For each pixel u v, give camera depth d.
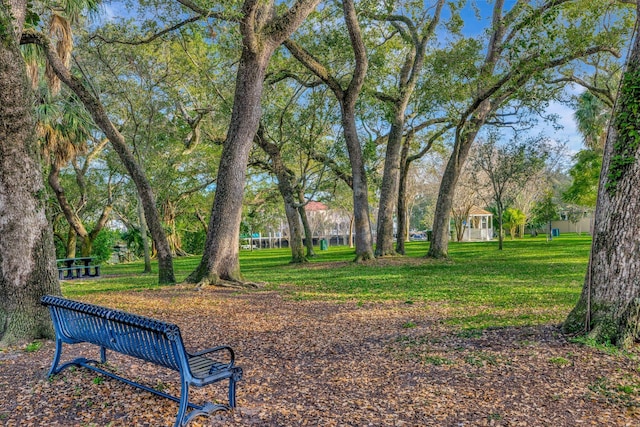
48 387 4.70
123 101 20.22
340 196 36.84
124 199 34.38
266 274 18.70
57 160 22.31
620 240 5.50
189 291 12.38
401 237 26.92
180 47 18.20
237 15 10.84
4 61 6.32
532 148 28.88
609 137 5.74
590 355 5.16
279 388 4.91
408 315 8.72
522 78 16.20
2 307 6.49
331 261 24.70
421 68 21.16
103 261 32.56
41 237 6.66
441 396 4.49
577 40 15.27
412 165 45.66
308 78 20.91
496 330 6.68
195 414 3.83
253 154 25.42
